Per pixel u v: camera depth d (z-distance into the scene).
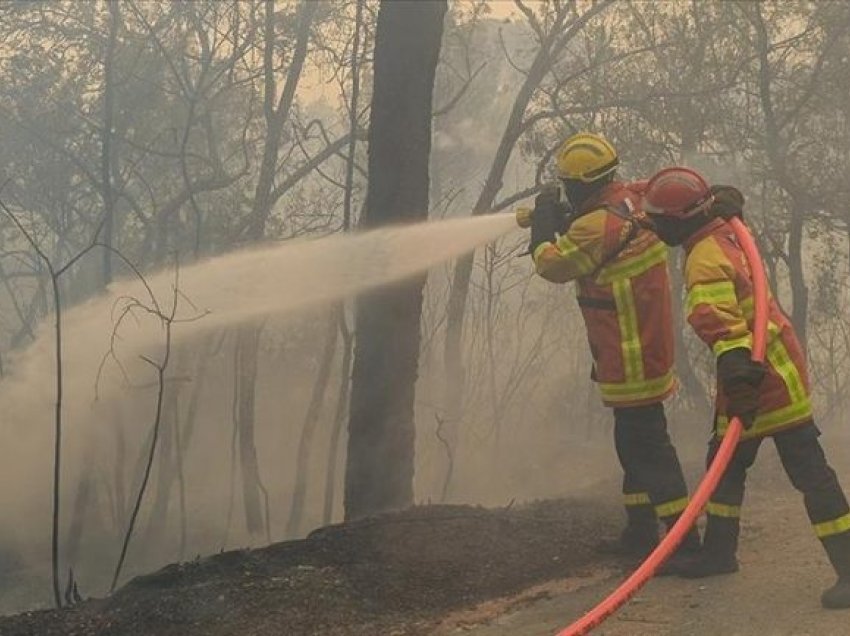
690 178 4.25
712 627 4.01
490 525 5.58
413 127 7.52
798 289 12.43
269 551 5.23
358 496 7.45
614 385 4.92
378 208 7.52
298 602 4.59
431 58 7.59
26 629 4.52
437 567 5.02
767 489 7.02
